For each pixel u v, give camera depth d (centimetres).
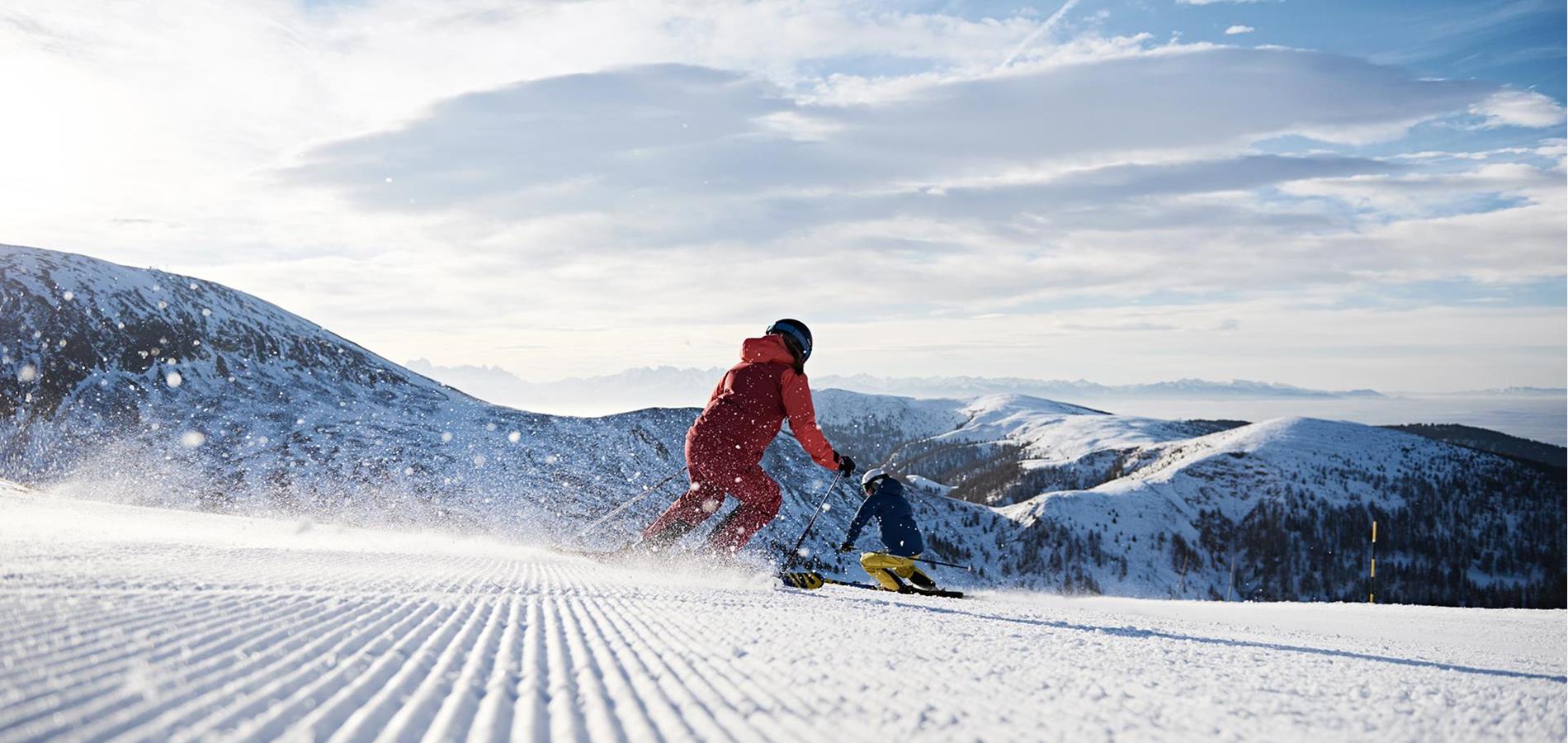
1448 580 13050
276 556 594
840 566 744
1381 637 701
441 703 173
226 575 373
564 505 5738
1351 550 13738
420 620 294
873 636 329
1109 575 12106
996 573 11488
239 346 11056
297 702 159
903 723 178
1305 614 1155
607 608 393
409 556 799
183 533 895
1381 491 15338
